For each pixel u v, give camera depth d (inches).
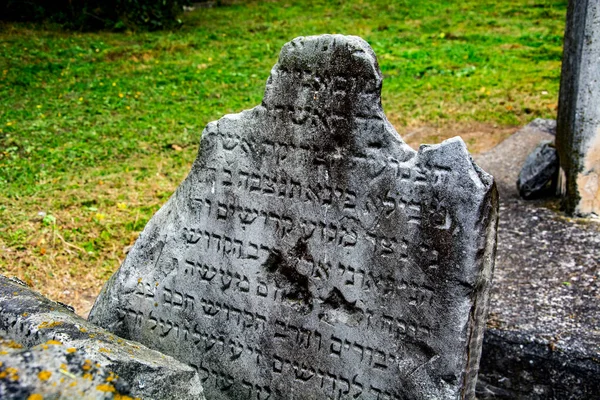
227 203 126.7
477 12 518.3
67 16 489.1
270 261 124.7
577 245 173.0
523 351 139.1
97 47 425.1
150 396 103.0
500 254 171.0
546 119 272.7
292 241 121.6
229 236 127.6
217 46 431.8
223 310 130.4
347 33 466.6
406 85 340.2
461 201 105.4
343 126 113.3
